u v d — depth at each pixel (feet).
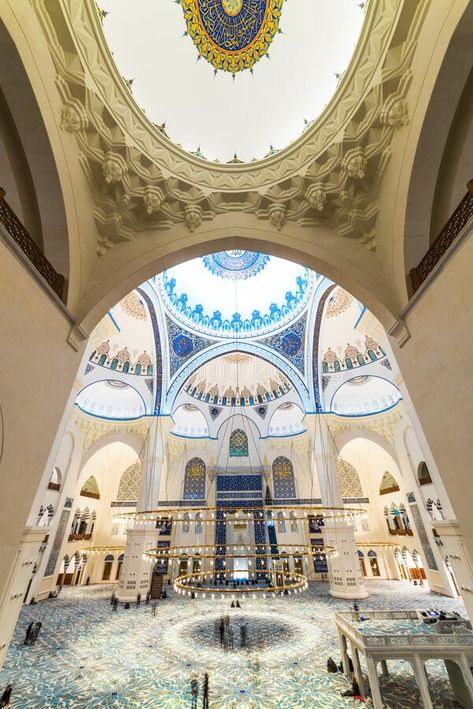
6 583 10.88
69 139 14.98
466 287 10.61
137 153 17.20
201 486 55.62
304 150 18.69
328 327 42.70
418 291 13.38
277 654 21.98
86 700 16.34
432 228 15.39
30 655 22.31
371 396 48.60
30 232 15.29
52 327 13.46
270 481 55.11
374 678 14.55
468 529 11.14
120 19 16.94
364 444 56.70
